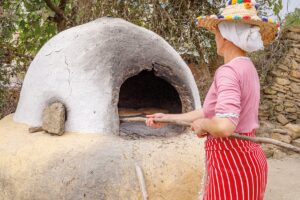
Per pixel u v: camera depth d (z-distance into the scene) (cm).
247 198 211
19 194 310
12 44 595
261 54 729
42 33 602
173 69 340
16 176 312
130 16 589
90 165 290
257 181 212
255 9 224
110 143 302
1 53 557
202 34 642
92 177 287
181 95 348
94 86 316
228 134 198
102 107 314
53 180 296
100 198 284
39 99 342
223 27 219
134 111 398
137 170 287
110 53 321
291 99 718
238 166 211
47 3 561
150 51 334
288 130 686
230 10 221
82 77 319
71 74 323
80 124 316
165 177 294
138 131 348
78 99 318
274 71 730
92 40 329
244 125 213
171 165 298
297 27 712
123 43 329
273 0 665
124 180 286
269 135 685
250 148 212
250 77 213
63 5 591
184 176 299
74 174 291
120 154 294
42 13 553
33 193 302
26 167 310
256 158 212
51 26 598
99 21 353
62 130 320
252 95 213
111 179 286
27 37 605
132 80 414
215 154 216
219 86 207
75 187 288
